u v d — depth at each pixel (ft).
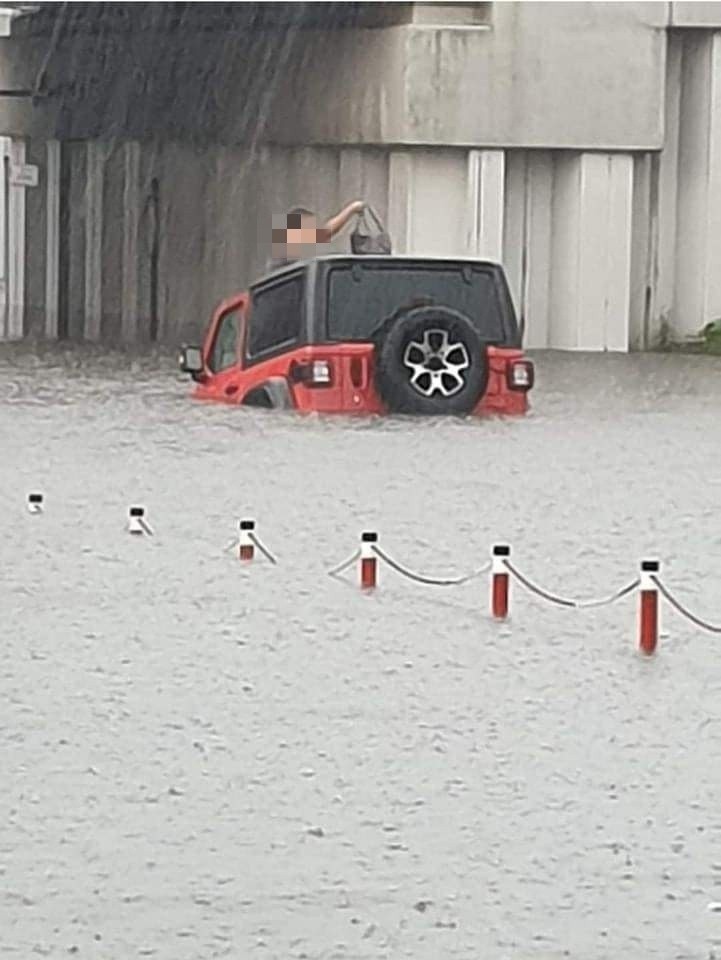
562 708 34.14
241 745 31.76
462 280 66.80
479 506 52.42
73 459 59.41
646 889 25.90
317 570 44.91
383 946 24.02
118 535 48.78
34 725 32.78
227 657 37.27
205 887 25.82
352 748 31.68
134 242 120.57
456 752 31.55
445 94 95.35
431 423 65.21
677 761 31.27
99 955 23.66
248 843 27.35
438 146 96.07
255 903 25.29
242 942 24.07
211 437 62.85
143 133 119.75
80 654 37.40
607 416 69.05
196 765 30.76
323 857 26.86
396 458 59.26
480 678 35.99
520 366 67.26
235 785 29.78
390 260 66.13
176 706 33.99
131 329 120.78
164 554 46.57
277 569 45.03
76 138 125.08
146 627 39.60
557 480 56.24
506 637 38.96
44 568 45.09
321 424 64.80
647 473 57.62
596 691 35.22
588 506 52.60
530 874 26.35
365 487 54.90
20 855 26.86
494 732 32.65
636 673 36.42
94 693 34.73
